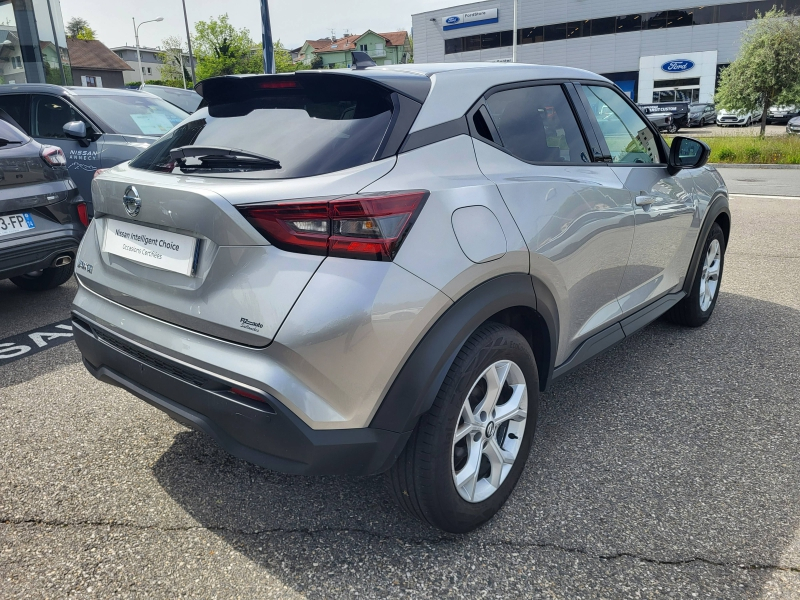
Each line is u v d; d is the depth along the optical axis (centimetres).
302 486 255
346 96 217
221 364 187
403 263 183
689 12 3950
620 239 290
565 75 292
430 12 4722
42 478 261
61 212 450
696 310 416
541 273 231
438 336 191
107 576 205
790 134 2203
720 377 352
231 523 232
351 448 186
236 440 194
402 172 196
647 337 416
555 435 292
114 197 224
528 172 242
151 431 301
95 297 243
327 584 201
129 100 695
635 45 4153
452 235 196
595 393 335
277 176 191
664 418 306
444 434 197
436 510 205
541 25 4366
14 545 220
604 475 259
